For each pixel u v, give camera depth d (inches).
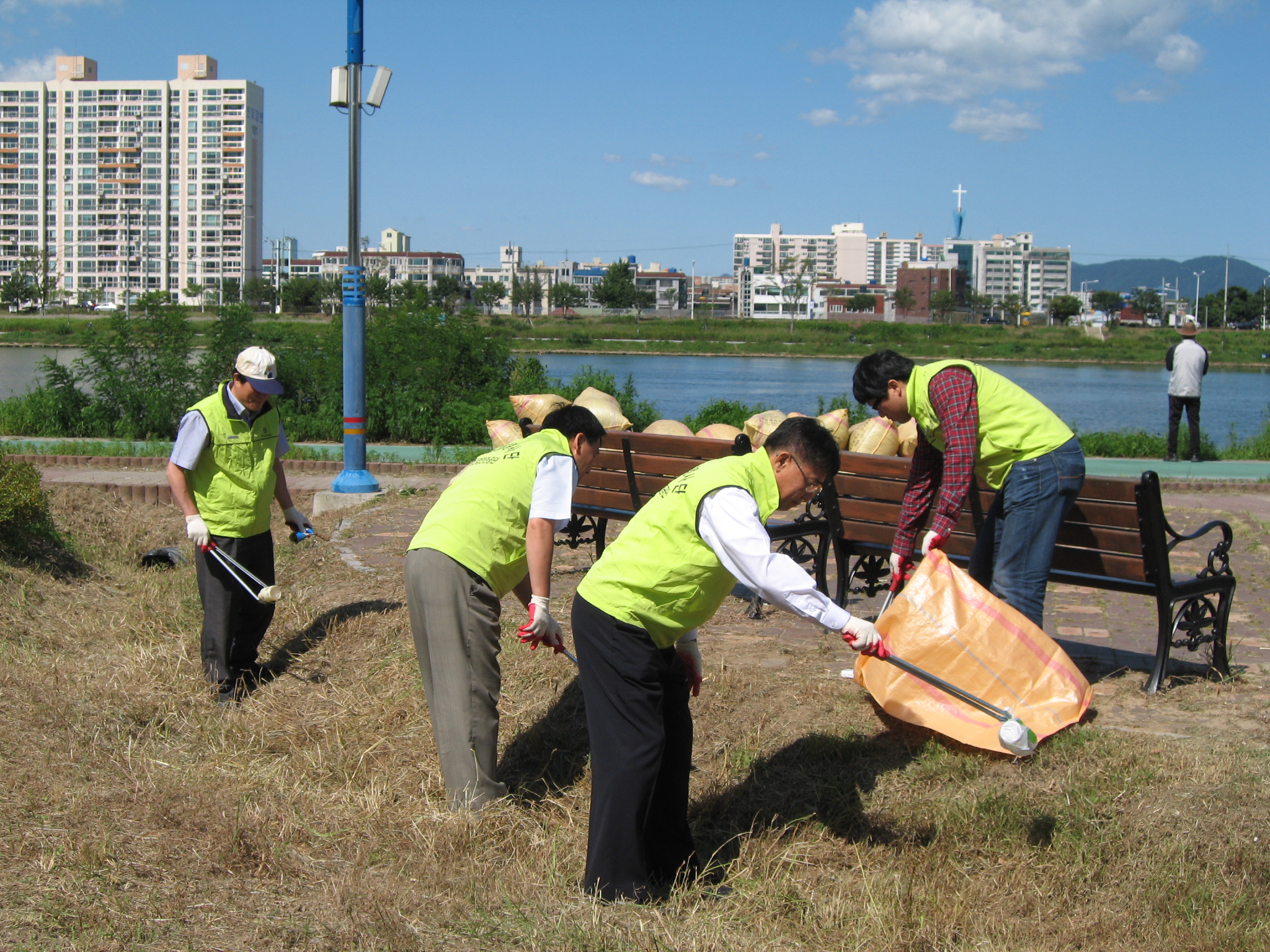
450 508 161.0
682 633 138.7
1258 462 570.3
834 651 216.7
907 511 201.9
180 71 5836.6
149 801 155.1
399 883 137.4
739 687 193.3
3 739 174.1
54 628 237.0
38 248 5733.3
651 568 134.0
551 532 154.8
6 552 273.7
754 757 169.6
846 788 159.8
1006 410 185.8
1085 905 134.2
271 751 184.4
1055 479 183.8
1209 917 129.1
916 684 178.7
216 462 206.1
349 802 162.7
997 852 145.1
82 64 5880.9
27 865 134.8
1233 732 173.0
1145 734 170.6
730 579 136.3
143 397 636.7
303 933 122.5
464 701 158.9
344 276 409.1
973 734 168.4
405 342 658.2
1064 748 165.0
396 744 181.9
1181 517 374.9
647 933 127.6
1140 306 6815.9
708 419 591.8
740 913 135.3
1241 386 1823.3
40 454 531.5
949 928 129.5
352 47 398.0
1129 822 146.6
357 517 367.9
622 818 135.2
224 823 148.5
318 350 684.1
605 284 5334.6
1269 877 135.3
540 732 181.8
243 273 5684.1
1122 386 1838.1
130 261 5708.7
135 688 205.2
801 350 3191.4
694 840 153.7
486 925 128.1
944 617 181.8
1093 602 268.4
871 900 134.5
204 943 119.6
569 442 163.0
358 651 225.3
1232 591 200.4
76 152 5664.4
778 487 134.1
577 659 142.3
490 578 160.2
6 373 1317.7
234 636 211.2
